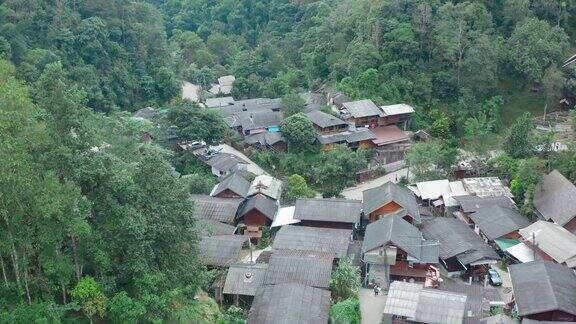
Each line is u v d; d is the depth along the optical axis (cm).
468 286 3884
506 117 6975
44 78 2264
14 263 2298
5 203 2138
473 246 4269
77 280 2481
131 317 2406
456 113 6919
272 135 6700
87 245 2470
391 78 7194
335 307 3397
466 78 7050
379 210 4791
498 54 7081
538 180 5050
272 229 4834
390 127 6888
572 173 5147
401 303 3391
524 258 4178
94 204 2475
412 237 4162
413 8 7375
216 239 4191
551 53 6900
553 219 4588
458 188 5366
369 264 4072
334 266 4044
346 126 6638
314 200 4888
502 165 5675
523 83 7200
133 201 2583
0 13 6931
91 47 7500
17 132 2114
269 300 3369
